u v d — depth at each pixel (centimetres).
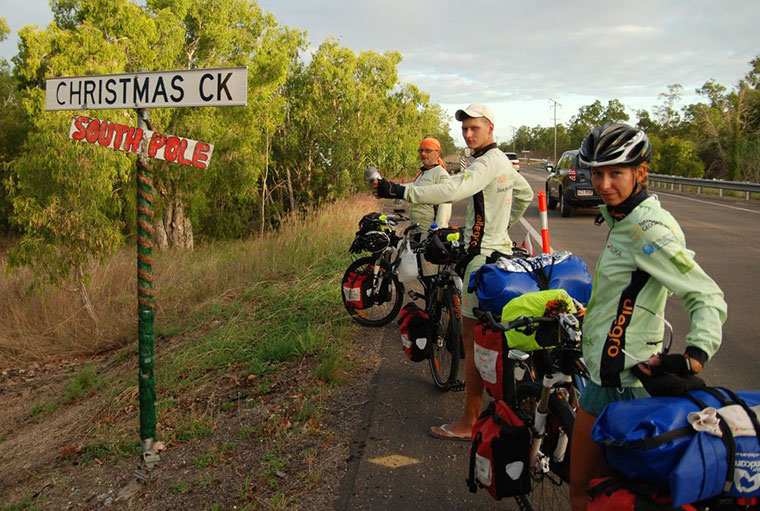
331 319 627
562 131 10500
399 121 2498
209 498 347
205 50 1805
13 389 704
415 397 457
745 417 186
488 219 378
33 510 378
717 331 196
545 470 290
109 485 387
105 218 1020
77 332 858
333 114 2208
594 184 223
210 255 1320
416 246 553
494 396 331
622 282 219
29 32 1261
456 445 386
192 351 596
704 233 1298
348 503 328
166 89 372
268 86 1833
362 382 486
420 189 364
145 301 383
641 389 218
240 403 465
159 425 450
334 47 2217
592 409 234
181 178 1764
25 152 1085
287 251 998
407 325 472
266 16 1864
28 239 956
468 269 382
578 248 1119
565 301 286
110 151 1009
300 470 362
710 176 4262
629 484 195
